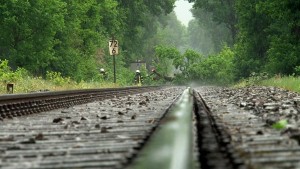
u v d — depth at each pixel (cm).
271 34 13262
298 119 2161
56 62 12762
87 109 3691
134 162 830
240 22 13850
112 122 2370
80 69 13938
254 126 1870
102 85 12212
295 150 1173
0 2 10600
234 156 966
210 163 903
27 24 10800
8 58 11488
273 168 907
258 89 7431
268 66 11338
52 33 11181
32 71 11456
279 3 10438
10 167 1046
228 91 8131
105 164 1053
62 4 11588
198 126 1534
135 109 3450
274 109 2853
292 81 7000
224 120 2134
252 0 13312
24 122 2519
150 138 1384
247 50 13988
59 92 4519
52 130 2016
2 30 10700
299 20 10356
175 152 740
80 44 15150
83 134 1836
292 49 10356
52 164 1091
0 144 1552
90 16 15975
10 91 5266
